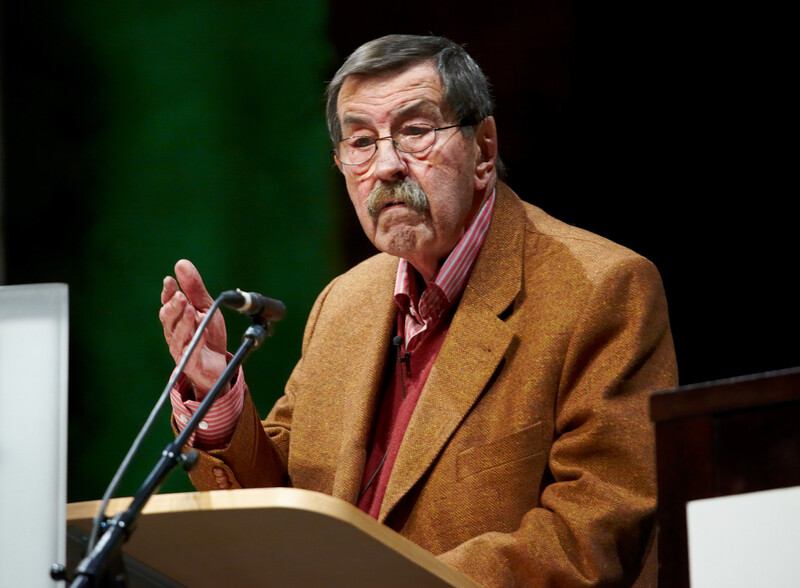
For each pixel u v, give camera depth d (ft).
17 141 60.44
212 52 60.54
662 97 50.24
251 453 29.81
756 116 47.91
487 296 30.30
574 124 52.37
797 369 17.38
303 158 60.13
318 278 59.36
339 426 31.81
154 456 56.85
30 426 20.06
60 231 60.13
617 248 30.22
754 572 17.40
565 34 52.95
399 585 21.94
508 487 28.07
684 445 18.33
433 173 30.50
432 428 28.96
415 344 31.71
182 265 27.89
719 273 48.08
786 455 17.34
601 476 27.43
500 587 25.94
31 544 19.53
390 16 58.49
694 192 49.19
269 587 22.85
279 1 60.23
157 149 60.44
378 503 29.60
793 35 47.19
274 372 58.54
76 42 60.54
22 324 20.56
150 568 22.93
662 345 29.07
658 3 50.24
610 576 26.18
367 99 30.99
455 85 31.01
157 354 59.06
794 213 46.85
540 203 52.60
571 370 28.63
